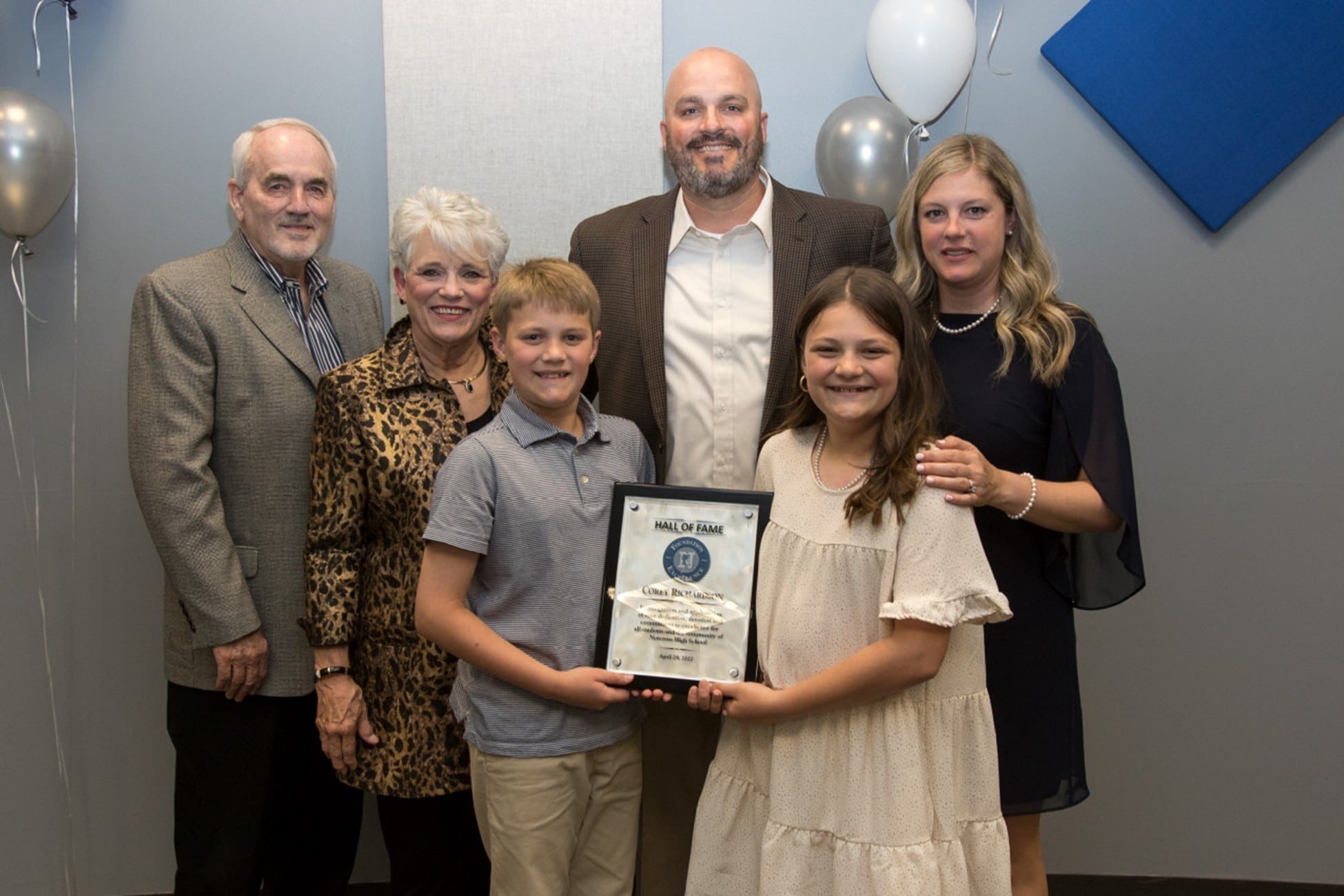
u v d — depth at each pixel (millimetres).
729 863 1697
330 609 1858
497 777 1688
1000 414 1810
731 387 2068
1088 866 2768
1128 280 2660
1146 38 2555
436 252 1840
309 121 2574
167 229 2572
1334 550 2684
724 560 1668
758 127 2094
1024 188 1859
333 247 2609
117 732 2660
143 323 2002
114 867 2684
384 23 2525
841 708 1577
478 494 1662
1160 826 2754
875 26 2439
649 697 1728
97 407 2604
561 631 1689
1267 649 2711
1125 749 2746
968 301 1899
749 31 2617
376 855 2729
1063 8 2611
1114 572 1892
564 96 2568
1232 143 2568
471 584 1772
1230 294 2650
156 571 2643
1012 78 2635
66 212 2557
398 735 1862
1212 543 2701
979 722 1653
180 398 1967
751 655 1646
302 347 2066
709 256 2125
